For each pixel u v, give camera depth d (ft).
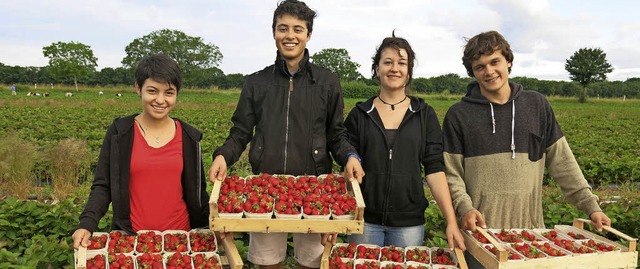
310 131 13.74
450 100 203.62
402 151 13.50
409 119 13.65
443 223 21.66
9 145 28.02
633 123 87.81
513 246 11.79
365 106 14.12
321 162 14.02
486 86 12.98
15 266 14.38
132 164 12.27
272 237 13.39
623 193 30.17
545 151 13.55
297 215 11.28
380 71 13.56
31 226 19.62
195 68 333.01
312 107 13.67
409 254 12.64
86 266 10.62
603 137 59.41
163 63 11.82
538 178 13.38
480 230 11.85
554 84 273.75
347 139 14.29
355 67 350.64
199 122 68.74
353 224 11.18
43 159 29.78
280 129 13.62
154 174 12.41
